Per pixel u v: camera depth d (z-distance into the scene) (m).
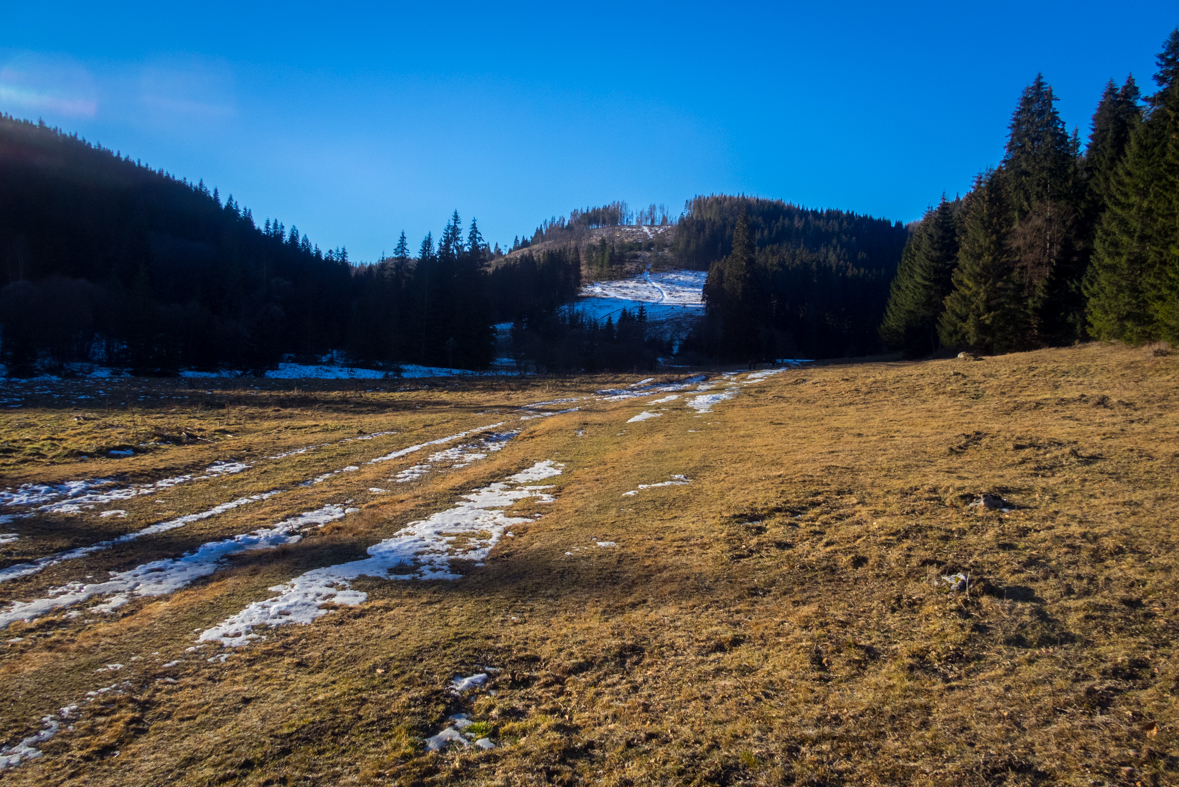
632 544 10.95
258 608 8.56
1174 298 27.36
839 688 6.07
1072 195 43.50
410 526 12.78
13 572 9.98
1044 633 6.77
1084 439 15.56
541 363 73.69
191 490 15.52
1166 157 30.05
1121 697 5.52
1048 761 4.79
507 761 5.22
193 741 5.61
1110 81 49.16
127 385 41.78
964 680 6.05
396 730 5.67
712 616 7.92
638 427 25.27
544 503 14.54
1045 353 35.12
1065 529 9.76
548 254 158.38
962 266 49.09
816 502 12.45
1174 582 7.57
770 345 79.88
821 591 8.49
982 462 14.53
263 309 71.75
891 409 24.84
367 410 33.47
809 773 4.86
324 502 14.64
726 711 5.80
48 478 15.57
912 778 4.73
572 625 7.87
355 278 121.81
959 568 8.66
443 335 76.69
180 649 7.43
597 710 5.95
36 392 34.38
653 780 4.90
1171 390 21.17
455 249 79.56
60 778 5.14
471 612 8.36
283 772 5.12
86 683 6.67
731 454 18.06
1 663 7.14
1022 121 53.00
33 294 50.78
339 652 7.23
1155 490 11.23
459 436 24.47
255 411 31.05
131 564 10.47
